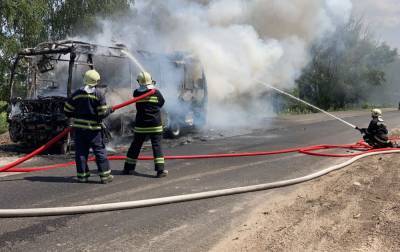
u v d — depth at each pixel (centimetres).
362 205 556
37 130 937
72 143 975
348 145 1098
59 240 431
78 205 543
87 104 643
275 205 562
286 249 409
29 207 532
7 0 1822
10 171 709
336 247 413
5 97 1856
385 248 409
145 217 506
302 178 702
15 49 1844
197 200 581
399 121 2073
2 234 443
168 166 809
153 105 705
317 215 514
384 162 879
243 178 716
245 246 418
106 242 428
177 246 420
